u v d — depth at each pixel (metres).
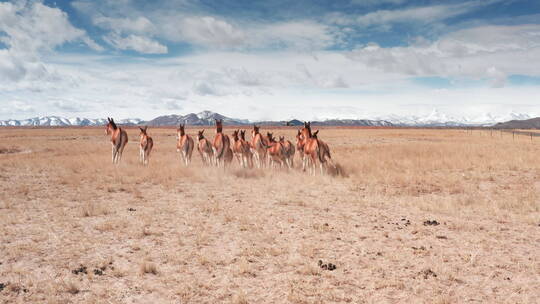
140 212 10.17
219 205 11.06
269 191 13.64
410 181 15.45
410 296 5.12
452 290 5.31
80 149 32.41
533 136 65.81
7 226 8.70
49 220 9.27
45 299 5.04
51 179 16.12
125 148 33.69
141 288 5.41
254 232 8.25
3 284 5.44
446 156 23.39
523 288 5.36
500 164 20.02
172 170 17.69
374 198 12.14
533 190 13.56
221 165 19.45
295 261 6.36
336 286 5.45
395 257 6.60
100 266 6.20
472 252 6.92
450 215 9.97
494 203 11.14
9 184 14.83
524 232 8.30
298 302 4.92
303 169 18.36
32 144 37.94
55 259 6.57
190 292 5.27
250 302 4.96
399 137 57.22
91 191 13.47
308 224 8.92
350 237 7.91
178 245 7.35
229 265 6.30
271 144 19.27
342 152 28.22
